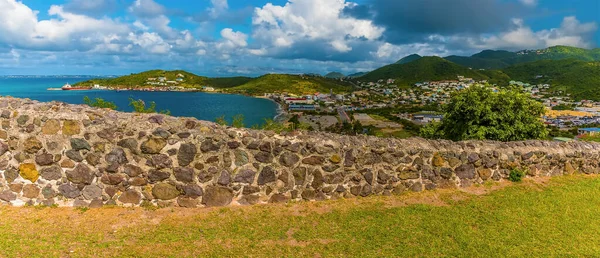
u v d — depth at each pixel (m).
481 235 6.89
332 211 7.66
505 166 9.83
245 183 7.65
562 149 10.66
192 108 99.12
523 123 12.91
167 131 7.24
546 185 9.71
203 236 6.32
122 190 7.18
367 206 8.01
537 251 6.42
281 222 7.03
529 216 7.80
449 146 9.25
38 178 7.03
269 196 7.81
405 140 9.07
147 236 6.17
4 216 6.48
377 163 8.54
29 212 6.72
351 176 8.34
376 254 6.09
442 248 6.38
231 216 7.12
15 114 7.04
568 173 10.70
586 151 10.91
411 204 8.23
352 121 86.12
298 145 7.93
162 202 7.29
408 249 6.30
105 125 7.09
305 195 8.03
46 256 5.32
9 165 7.00
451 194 8.84
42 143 7.02
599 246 6.70
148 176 7.21
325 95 186.50
